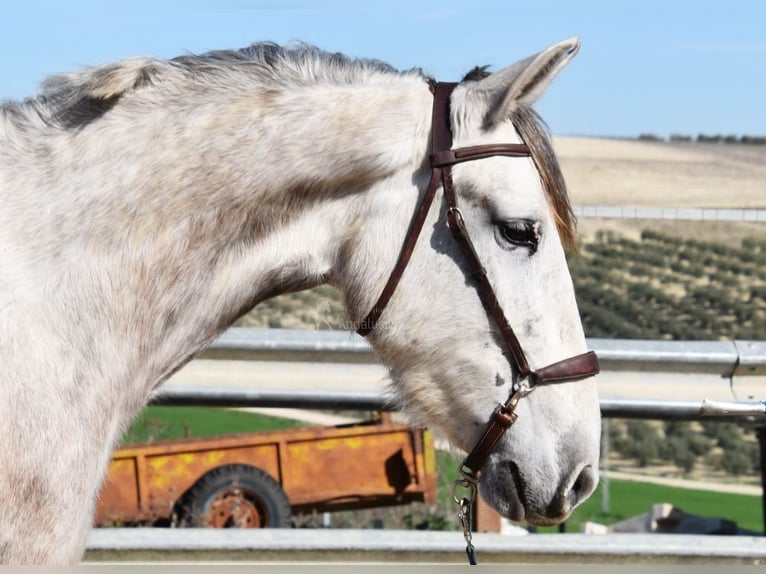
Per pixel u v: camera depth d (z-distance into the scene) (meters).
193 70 2.95
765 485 5.95
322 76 3.02
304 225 3.00
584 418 3.01
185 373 4.48
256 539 4.28
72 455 2.71
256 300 3.04
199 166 2.87
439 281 2.99
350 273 3.03
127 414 2.92
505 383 2.97
